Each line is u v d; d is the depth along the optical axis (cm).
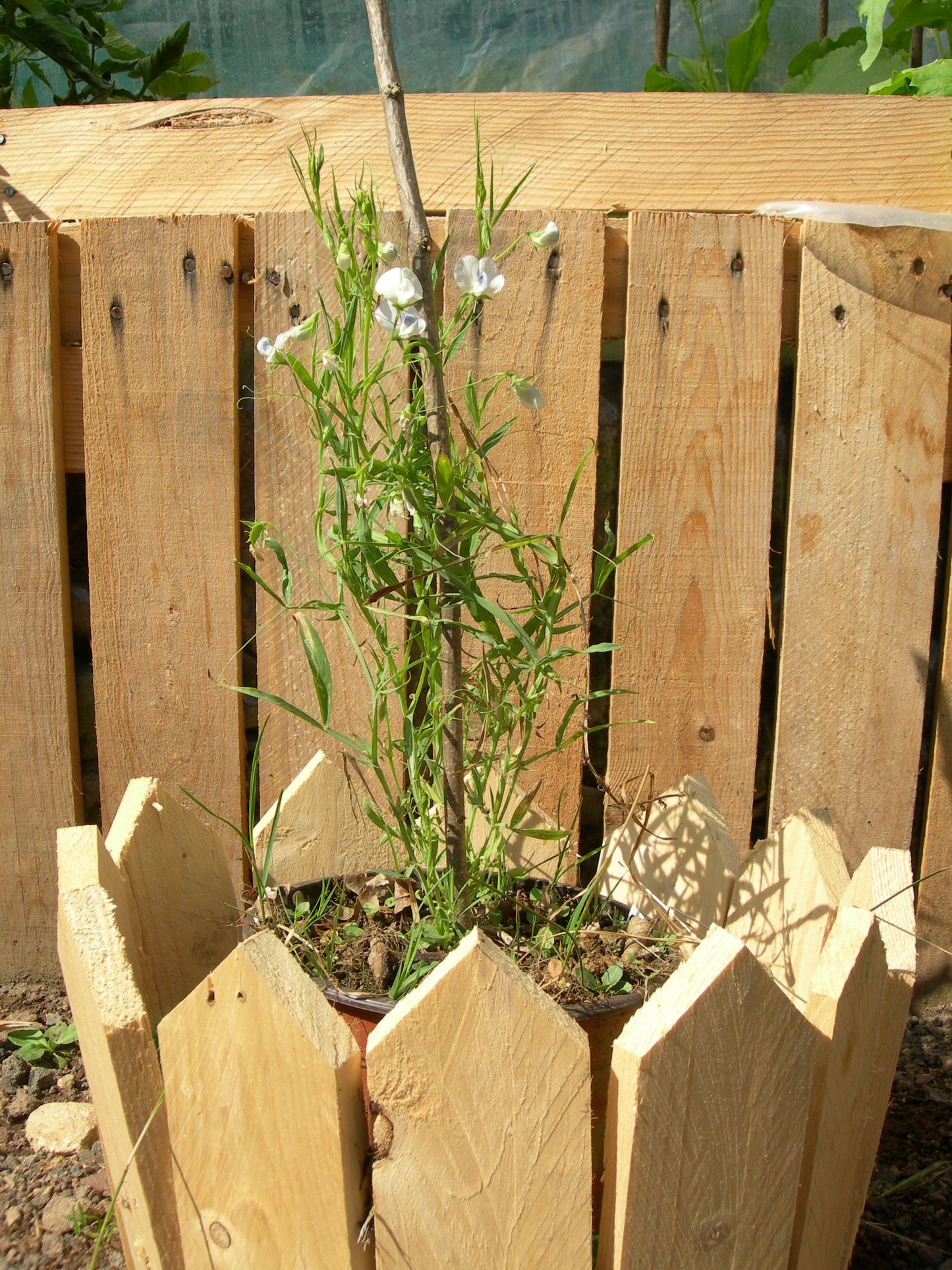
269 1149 110
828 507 204
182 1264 121
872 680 209
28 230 202
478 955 104
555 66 331
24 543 211
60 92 341
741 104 208
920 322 199
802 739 211
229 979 107
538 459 201
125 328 204
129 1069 113
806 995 137
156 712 215
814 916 138
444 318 199
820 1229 124
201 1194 116
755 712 209
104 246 202
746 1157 111
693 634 207
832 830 146
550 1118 107
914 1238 158
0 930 223
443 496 127
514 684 160
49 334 205
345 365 123
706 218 196
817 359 200
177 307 203
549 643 137
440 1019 104
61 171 216
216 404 205
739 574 205
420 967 137
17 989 222
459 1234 109
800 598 207
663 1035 102
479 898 148
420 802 142
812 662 208
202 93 320
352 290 125
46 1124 182
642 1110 103
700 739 210
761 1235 116
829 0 335
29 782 218
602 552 142
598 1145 132
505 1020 104
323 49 327
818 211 198
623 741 211
